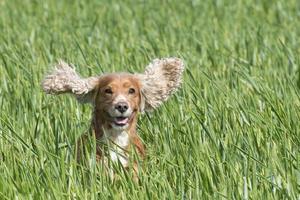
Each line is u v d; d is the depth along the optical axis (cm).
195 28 2284
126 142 1215
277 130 1281
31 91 1453
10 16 2511
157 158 1196
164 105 1367
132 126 1227
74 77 1239
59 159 1149
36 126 1281
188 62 1797
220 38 2134
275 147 1198
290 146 1241
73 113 1376
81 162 1185
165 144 1227
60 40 2075
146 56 1761
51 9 2633
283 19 2500
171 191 1055
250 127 1285
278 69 1764
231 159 1164
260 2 2756
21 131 1305
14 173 1131
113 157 1198
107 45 2012
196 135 1266
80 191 1069
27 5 2714
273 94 1450
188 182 1103
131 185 1082
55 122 1320
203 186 1098
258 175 1109
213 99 1435
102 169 1112
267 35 2180
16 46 1950
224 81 1605
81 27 2261
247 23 2373
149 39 2080
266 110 1389
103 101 1207
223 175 1105
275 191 1082
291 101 1426
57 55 1852
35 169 1127
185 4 2728
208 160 1139
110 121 1201
